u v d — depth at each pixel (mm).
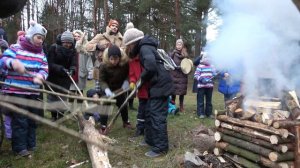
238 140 4176
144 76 4504
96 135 4406
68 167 4422
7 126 5328
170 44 17719
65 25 25672
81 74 6504
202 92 7273
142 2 16469
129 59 5156
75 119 4844
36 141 5402
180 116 7340
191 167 4156
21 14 23000
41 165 4527
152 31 18188
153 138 4766
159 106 4680
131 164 4465
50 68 5801
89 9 25641
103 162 3832
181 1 15469
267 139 3779
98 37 6449
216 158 4398
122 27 19203
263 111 3977
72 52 6031
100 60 6211
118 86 5609
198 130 5645
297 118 3830
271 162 3779
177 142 5273
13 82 4383
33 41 4500
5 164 4504
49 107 1468
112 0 20484
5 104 1147
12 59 4332
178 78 7594
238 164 4230
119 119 6699
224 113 4488
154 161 4527
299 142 3701
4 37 6457
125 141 5391
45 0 27906
